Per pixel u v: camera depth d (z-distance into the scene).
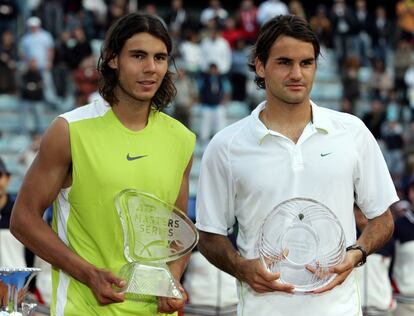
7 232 14.38
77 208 8.91
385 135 37.09
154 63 8.76
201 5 54.28
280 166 9.24
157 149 9.01
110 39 8.84
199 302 15.78
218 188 9.48
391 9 55.12
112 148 8.89
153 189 8.92
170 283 8.80
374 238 9.38
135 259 8.76
